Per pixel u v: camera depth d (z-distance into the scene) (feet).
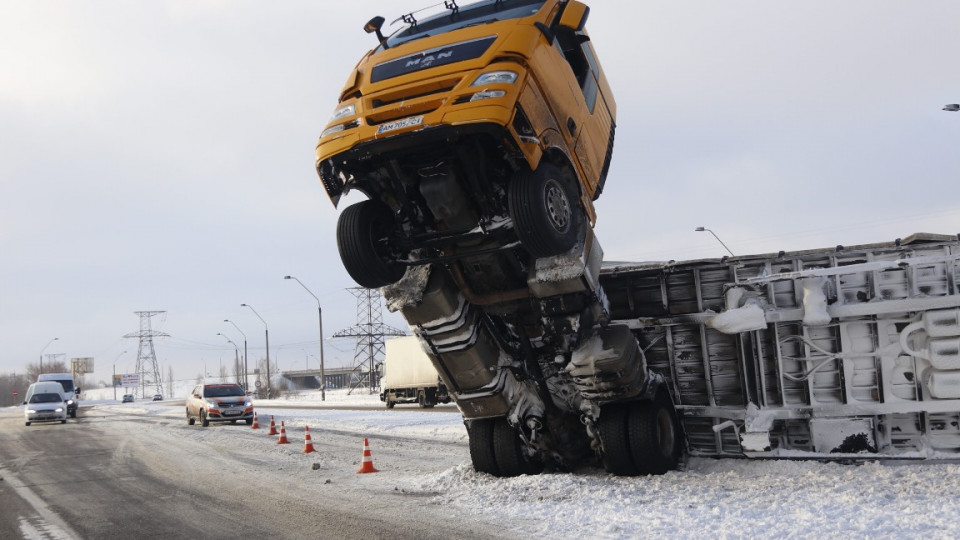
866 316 26.45
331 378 525.34
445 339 27.07
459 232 23.72
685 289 29.14
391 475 35.68
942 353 25.13
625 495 24.80
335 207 23.76
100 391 630.33
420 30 25.71
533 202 21.16
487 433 30.63
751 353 28.19
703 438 30.55
